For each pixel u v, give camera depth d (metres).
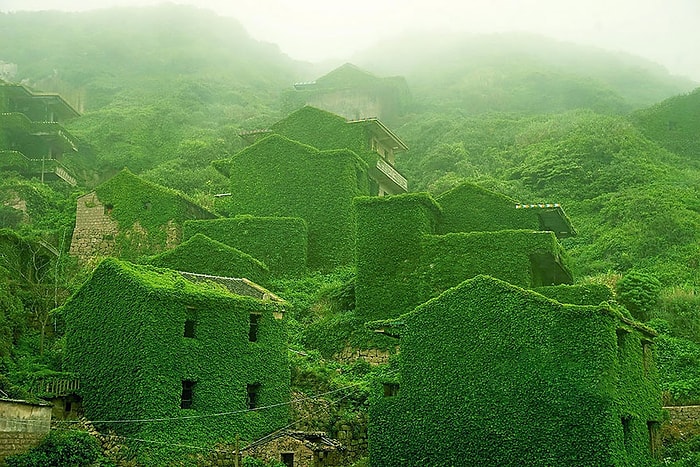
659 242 58.19
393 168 65.81
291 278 52.72
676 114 87.69
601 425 27.14
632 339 30.61
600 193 71.75
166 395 30.86
